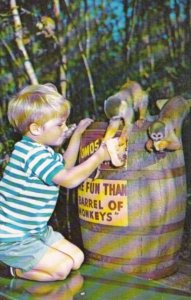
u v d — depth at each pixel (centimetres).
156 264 266
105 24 323
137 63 324
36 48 324
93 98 326
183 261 297
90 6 323
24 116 247
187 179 312
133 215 257
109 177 258
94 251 270
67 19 323
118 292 237
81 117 326
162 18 319
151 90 322
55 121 249
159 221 259
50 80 326
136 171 255
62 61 325
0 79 326
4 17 324
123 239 261
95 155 248
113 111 261
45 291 239
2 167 322
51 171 242
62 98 252
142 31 322
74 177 241
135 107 262
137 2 321
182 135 309
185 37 316
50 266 247
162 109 261
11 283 248
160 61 321
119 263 264
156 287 243
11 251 249
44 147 250
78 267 259
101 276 255
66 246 258
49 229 261
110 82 325
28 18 323
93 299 230
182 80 317
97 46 324
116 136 257
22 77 325
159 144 253
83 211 271
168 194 260
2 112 325
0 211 251
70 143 270
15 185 246
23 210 247
